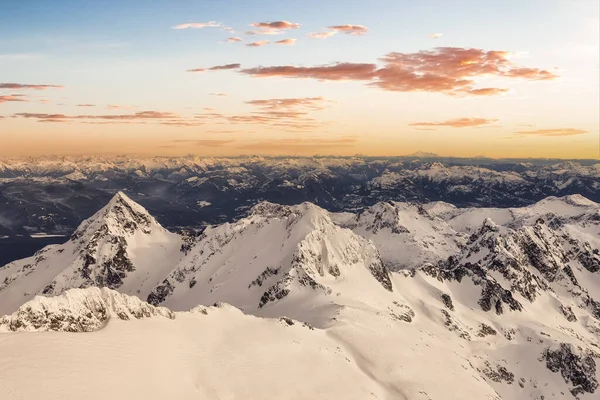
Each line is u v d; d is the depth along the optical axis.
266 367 91.75
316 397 88.31
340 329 138.00
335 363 108.62
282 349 103.62
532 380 170.38
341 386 96.62
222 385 78.94
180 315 101.19
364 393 98.19
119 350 73.56
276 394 83.56
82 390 58.62
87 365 65.00
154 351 78.19
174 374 74.06
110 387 61.78
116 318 86.62
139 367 70.38
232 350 93.62
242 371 86.44
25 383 55.84
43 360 62.69
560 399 164.50
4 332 71.00
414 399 107.75
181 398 68.75
